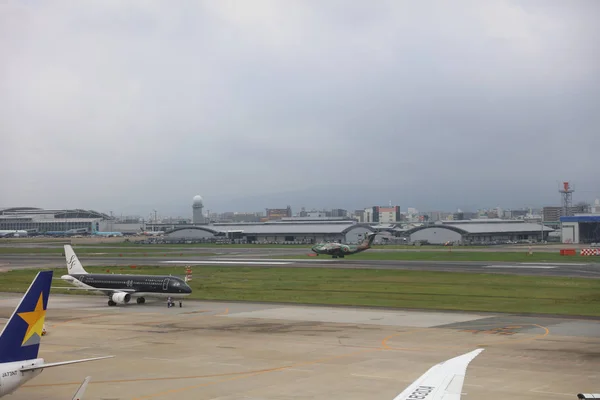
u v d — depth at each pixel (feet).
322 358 163.02
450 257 620.08
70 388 133.39
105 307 286.66
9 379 91.30
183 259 623.77
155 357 165.68
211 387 132.67
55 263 576.20
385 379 139.13
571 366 150.30
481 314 249.34
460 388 55.88
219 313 259.60
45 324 229.86
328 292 334.44
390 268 485.56
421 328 214.28
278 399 122.62
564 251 649.20
